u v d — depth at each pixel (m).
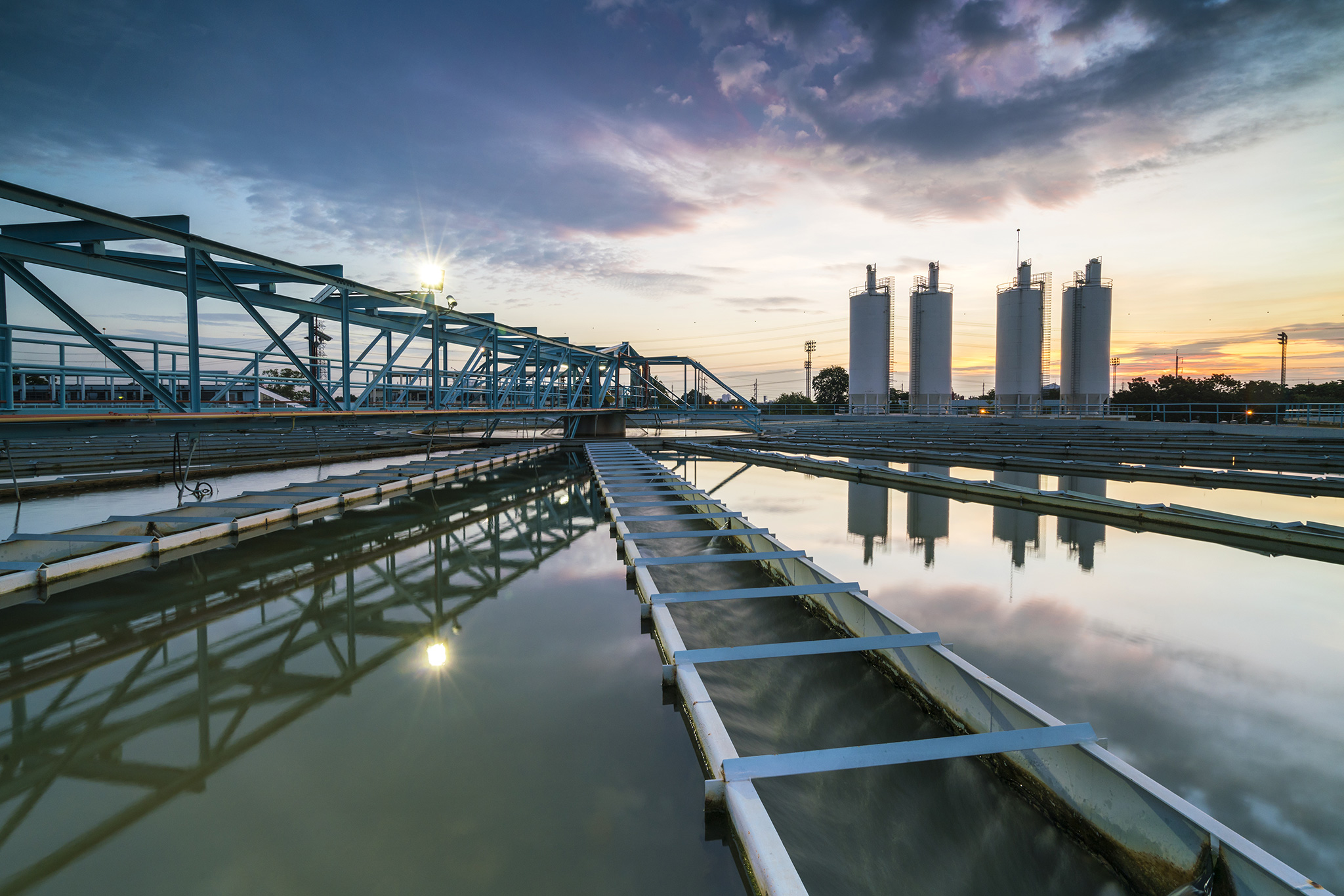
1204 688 5.17
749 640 6.48
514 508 14.19
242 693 5.32
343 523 12.16
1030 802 3.74
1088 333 49.53
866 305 51.94
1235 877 2.65
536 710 4.95
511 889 3.09
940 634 6.38
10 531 10.73
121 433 8.27
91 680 5.57
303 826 3.60
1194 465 20.36
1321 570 8.59
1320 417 30.16
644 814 3.68
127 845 3.45
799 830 3.49
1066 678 5.38
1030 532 11.21
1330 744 4.29
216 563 9.09
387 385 15.76
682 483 15.77
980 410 58.72
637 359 40.22
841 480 18.94
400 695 5.25
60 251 9.27
